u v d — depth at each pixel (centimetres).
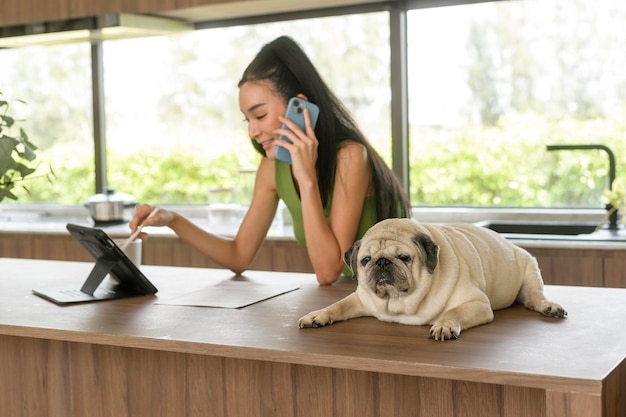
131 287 238
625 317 188
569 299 209
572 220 382
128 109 471
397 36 393
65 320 203
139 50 465
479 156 401
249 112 246
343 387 200
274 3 383
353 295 197
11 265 295
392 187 247
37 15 406
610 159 352
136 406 229
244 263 262
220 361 216
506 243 204
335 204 239
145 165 471
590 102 382
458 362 154
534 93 391
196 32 443
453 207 407
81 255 405
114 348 230
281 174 251
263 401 212
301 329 185
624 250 312
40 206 496
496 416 181
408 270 179
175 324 194
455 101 402
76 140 492
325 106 241
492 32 393
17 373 246
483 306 182
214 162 457
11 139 255
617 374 151
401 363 155
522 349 162
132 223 255
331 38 426
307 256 360
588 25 379
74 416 239
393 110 398
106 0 391
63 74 492
